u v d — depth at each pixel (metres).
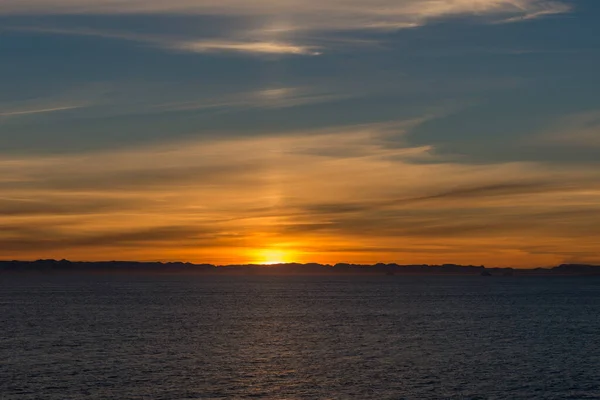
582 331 104.06
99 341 89.38
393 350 81.38
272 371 66.25
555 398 55.22
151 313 141.38
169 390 57.34
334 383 60.50
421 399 54.62
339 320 123.69
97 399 53.97
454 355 77.06
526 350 81.50
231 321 121.19
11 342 87.88
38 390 56.94
